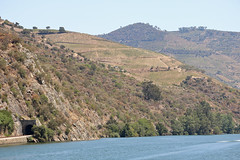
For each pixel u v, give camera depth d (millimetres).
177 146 140375
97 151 117875
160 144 148000
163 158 106062
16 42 159125
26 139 124188
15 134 123438
